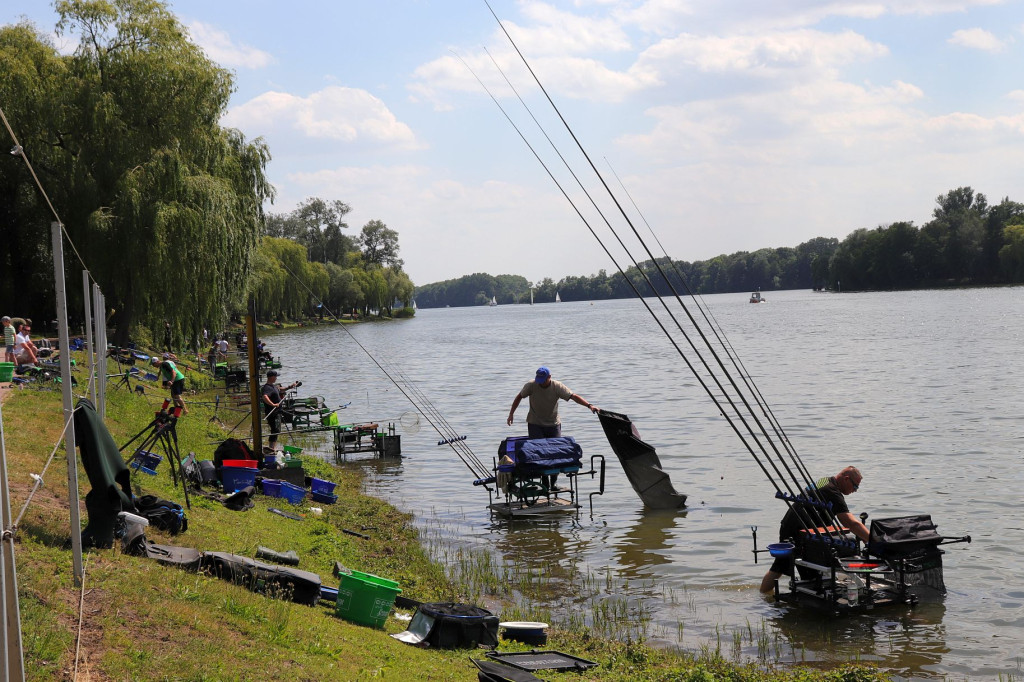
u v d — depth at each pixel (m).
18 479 9.69
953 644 9.19
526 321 145.25
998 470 18.00
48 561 6.96
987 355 44.34
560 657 8.49
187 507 11.27
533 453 15.77
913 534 10.40
